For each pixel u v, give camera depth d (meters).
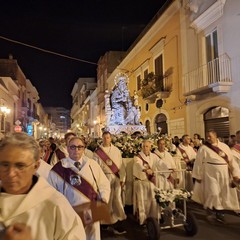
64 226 1.62
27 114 40.25
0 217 1.53
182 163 8.60
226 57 11.48
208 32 12.88
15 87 30.03
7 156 1.58
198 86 13.27
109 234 5.81
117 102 11.02
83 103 57.91
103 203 3.29
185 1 14.48
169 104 16.62
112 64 32.88
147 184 6.02
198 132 13.52
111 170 6.11
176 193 5.55
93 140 8.84
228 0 11.49
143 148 6.34
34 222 1.55
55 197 1.68
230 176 6.63
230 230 5.86
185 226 5.59
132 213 7.16
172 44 16.11
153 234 5.27
